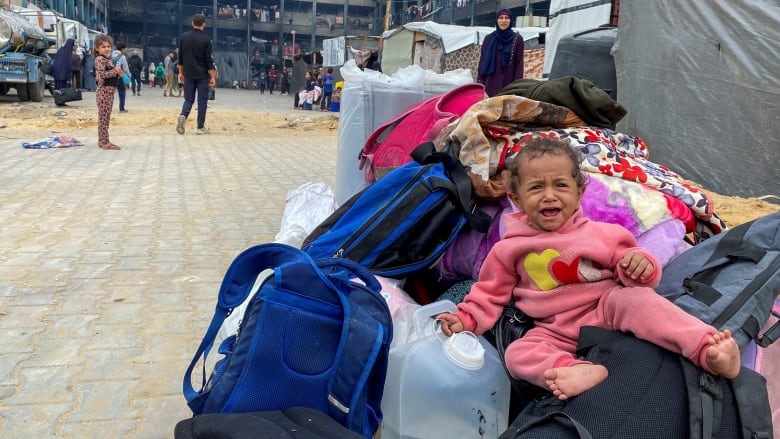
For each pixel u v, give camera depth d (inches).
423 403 77.9
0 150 359.6
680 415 62.8
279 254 80.0
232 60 2209.6
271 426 64.1
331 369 72.0
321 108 1003.9
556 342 78.3
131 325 129.0
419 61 809.5
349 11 2544.3
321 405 72.7
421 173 101.3
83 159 339.3
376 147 146.7
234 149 415.5
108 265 165.5
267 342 71.6
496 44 364.5
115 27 2342.5
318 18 2472.9
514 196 86.0
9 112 589.3
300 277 74.2
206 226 208.2
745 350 73.9
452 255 105.7
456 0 1812.3
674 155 278.7
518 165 83.4
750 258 77.3
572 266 79.4
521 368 76.0
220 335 104.0
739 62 250.5
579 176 82.7
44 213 218.7
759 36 242.8
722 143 260.7
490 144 111.3
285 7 2479.1
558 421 64.5
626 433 61.8
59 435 91.3
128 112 665.6
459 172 103.5
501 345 83.3
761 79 243.8
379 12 2449.6
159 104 858.8
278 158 378.6
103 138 382.6
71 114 599.5
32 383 104.9
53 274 157.0
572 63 319.6
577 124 118.2
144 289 149.3
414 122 139.3
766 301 73.4
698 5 262.8
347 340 72.7
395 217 97.3
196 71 488.1
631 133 299.6
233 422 65.1
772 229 78.8
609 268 79.4
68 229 199.3
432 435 78.2
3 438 90.0
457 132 107.2
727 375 64.8
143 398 101.8
